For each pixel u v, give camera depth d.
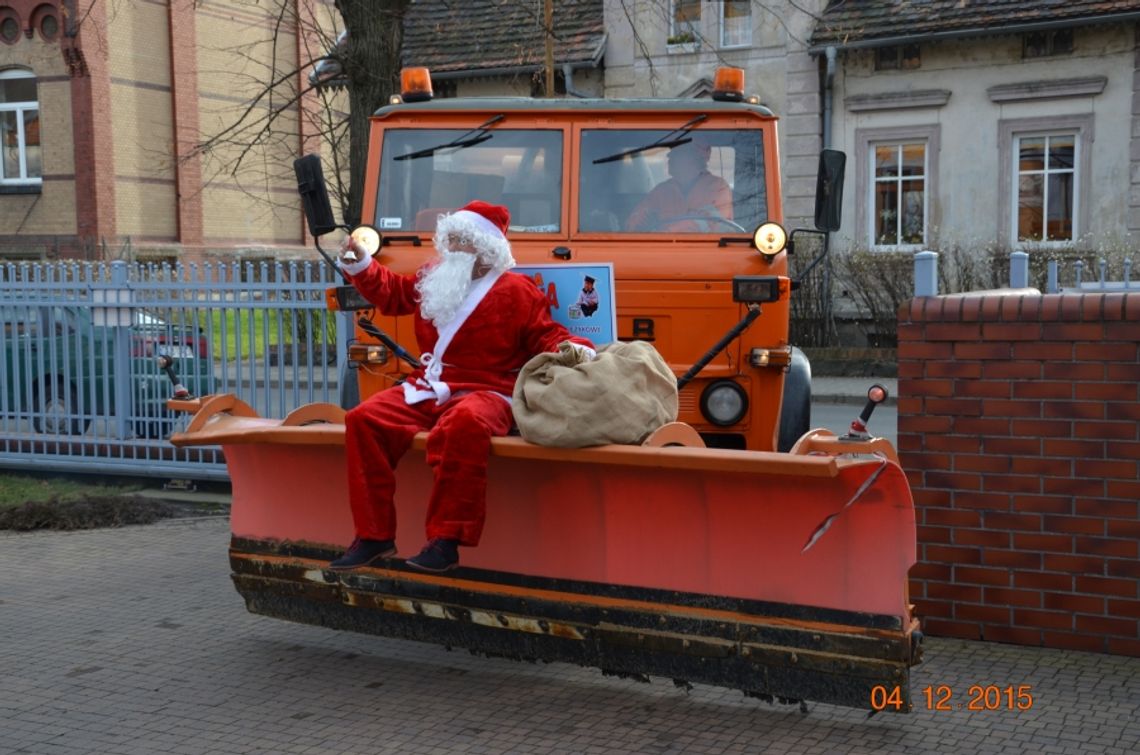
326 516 5.43
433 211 6.73
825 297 22.56
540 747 4.62
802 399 6.85
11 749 4.66
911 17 22.33
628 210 6.59
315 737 4.75
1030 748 4.53
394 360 6.43
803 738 4.68
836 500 4.33
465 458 4.57
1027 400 5.58
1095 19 20.70
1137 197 21.22
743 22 23.92
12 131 30.97
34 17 30.31
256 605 5.68
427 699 5.17
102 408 10.33
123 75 31.11
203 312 9.90
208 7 33.16
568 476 4.79
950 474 5.75
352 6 13.55
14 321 10.59
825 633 4.45
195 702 5.16
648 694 5.20
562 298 5.60
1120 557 5.47
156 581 7.24
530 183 6.66
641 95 24.70
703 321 6.30
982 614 5.74
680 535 4.66
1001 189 22.17
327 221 6.29
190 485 10.09
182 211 32.62
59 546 8.20
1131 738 4.61
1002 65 21.95
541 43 22.00
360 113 13.68
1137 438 5.40
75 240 30.61
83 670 5.58
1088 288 10.52
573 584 4.89
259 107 31.17
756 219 6.55
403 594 5.23
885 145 23.03
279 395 9.59
